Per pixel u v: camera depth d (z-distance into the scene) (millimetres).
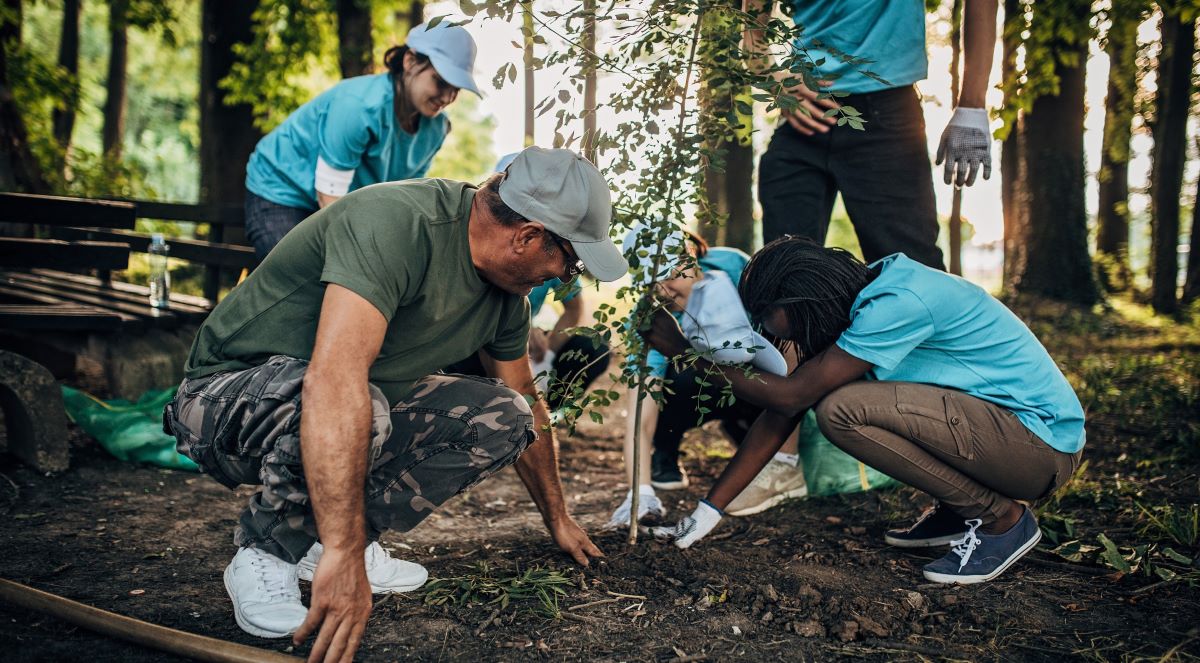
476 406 2443
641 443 3557
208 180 11555
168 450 3959
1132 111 12812
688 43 2818
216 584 2691
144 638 2176
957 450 2691
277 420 2135
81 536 3055
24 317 4113
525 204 2174
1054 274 12312
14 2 10719
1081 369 7117
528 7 2625
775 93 2676
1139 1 6340
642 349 2955
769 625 2479
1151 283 12789
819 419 2770
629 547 3025
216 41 11344
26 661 2098
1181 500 3562
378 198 2180
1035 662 2273
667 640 2373
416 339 2324
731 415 3957
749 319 3070
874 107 3426
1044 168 12273
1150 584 2756
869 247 3551
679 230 2799
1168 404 5457
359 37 10047
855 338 2664
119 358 4691
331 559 1934
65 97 11836
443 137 4348
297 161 4098
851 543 3164
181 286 11773
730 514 3602
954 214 12312
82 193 11555
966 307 2711
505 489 4012
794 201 3664
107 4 12391
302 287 2268
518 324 2625
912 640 2396
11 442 3891
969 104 3238
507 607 2537
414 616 2479
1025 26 6676
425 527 3385
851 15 3355
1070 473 2812
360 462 1978
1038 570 2898
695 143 2854
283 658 2068
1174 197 12109
